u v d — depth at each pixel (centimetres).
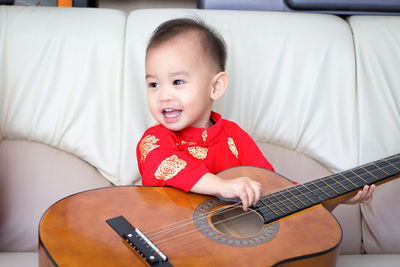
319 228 91
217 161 121
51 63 141
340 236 89
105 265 73
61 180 135
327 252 84
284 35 150
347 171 115
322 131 147
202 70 114
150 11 151
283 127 149
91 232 82
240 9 175
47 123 139
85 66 142
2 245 127
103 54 143
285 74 149
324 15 159
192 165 104
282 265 80
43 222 83
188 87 112
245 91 148
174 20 120
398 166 117
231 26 149
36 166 136
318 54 150
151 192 100
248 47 148
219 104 146
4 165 135
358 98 148
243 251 81
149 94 116
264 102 148
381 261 130
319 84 148
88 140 139
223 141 123
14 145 139
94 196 95
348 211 142
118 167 138
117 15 150
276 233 89
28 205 131
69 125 139
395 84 150
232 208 97
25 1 205
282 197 102
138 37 145
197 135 119
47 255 74
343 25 156
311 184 108
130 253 77
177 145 116
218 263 77
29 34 142
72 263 73
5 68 140
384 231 140
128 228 84
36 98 140
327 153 146
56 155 140
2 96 139
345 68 149
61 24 145
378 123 146
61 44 142
